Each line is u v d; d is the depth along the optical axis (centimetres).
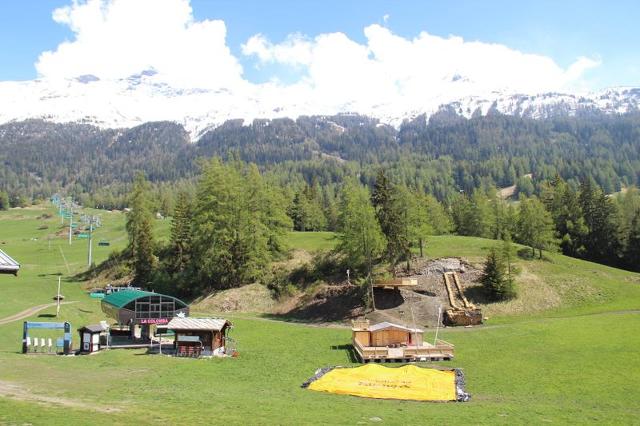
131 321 5650
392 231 8175
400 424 2516
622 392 3566
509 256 7662
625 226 11250
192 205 10431
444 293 7638
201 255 9231
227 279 9075
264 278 9038
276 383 3797
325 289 8200
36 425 2031
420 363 4688
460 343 5578
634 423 2764
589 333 5612
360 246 7575
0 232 19375
